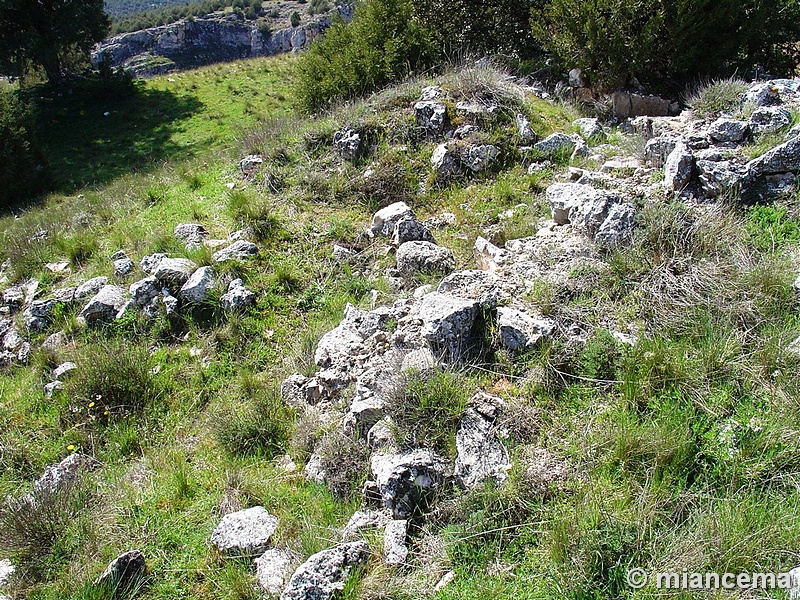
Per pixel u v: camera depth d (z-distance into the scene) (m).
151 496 4.04
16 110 16.42
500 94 8.20
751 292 4.24
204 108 19.81
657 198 5.49
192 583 3.42
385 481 3.49
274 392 4.87
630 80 9.27
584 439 3.55
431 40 10.80
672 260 4.58
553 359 4.07
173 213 7.81
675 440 3.37
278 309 5.86
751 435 3.35
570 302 4.50
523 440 3.70
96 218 8.52
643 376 3.79
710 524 2.94
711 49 8.95
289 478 4.07
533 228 5.99
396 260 5.98
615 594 2.78
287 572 3.29
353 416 4.10
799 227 4.79
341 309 5.67
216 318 5.84
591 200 5.34
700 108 7.36
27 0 22.22
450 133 7.76
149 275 6.39
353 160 7.80
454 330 4.29
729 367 3.75
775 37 9.59
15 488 4.61
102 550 3.66
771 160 5.26
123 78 21.77
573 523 3.05
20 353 6.14
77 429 4.98
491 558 3.11
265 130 9.44
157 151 17.27
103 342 5.75
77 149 18.23
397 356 4.39
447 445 3.68
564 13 9.33
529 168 7.18
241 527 3.59
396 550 3.24
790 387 3.55
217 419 4.67
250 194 7.54
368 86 10.39
